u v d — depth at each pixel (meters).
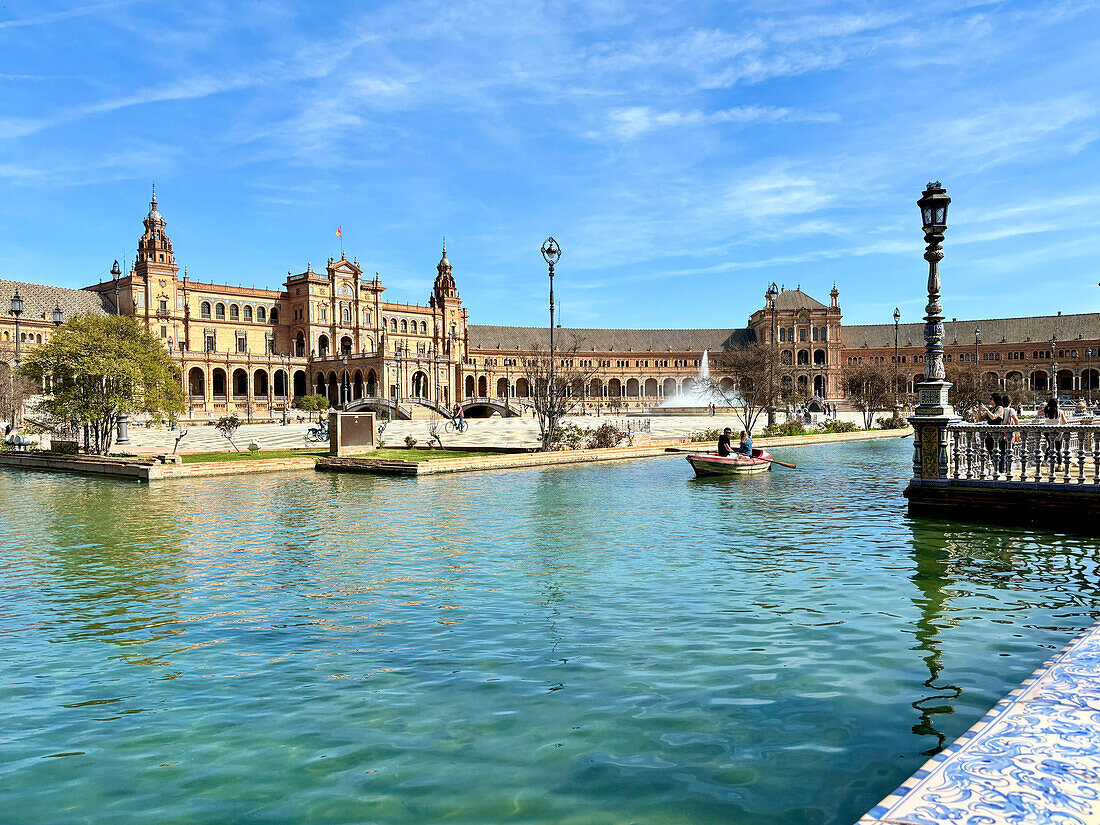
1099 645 6.88
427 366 134.75
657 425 78.62
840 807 5.62
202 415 109.50
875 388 74.25
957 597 11.61
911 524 18.09
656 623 10.60
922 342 179.75
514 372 166.50
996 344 173.12
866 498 24.31
